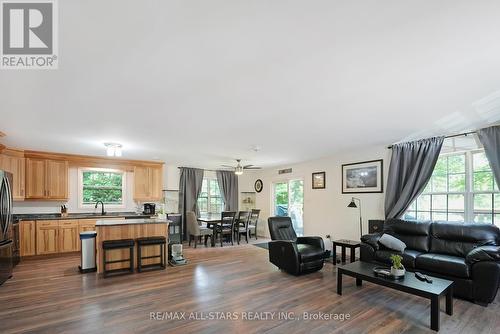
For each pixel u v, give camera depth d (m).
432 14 1.36
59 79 2.10
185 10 1.32
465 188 4.06
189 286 3.67
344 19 1.40
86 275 4.17
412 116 3.15
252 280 3.95
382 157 5.05
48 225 5.41
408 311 2.88
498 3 1.27
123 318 2.70
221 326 2.55
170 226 7.14
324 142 4.61
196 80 2.15
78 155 5.98
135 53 1.73
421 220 4.23
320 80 2.15
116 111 2.90
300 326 2.55
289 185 7.77
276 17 1.38
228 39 1.58
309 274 4.27
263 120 3.28
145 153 5.71
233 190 8.86
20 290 3.50
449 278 3.27
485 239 3.47
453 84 2.24
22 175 5.30
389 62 1.86
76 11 1.33
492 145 3.59
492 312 2.84
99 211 6.54
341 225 5.85
